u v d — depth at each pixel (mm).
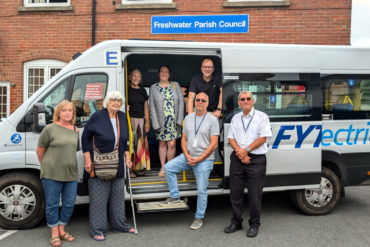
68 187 4062
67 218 4160
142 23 8969
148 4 8898
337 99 5207
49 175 3941
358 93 5270
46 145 3988
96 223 4211
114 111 4199
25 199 4492
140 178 5293
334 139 5184
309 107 5051
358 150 5254
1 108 9219
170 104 5398
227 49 4906
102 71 4645
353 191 6711
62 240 4188
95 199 4207
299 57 5070
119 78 4672
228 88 4883
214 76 5465
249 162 4379
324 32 8648
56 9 9008
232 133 4531
